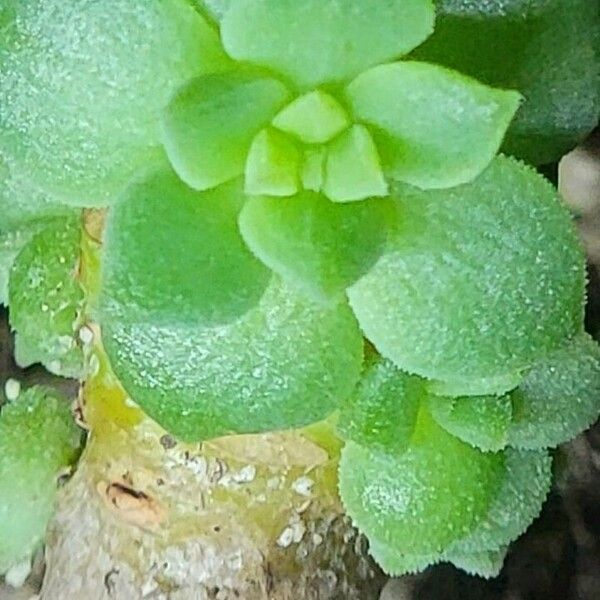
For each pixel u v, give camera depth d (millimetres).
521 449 96
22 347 105
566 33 90
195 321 79
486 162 78
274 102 78
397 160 79
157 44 80
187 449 91
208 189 80
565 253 83
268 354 82
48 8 81
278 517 92
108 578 93
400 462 89
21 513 99
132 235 79
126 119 81
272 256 78
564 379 94
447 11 86
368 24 77
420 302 82
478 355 82
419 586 135
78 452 101
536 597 137
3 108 82
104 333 82
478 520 91
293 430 89
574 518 139
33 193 96
